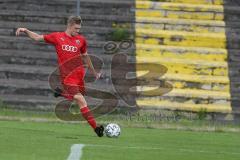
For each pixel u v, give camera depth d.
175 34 79.69
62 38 47.62
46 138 43.66
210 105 71.00
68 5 82.25
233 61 77.62
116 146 41.03
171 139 49.34
